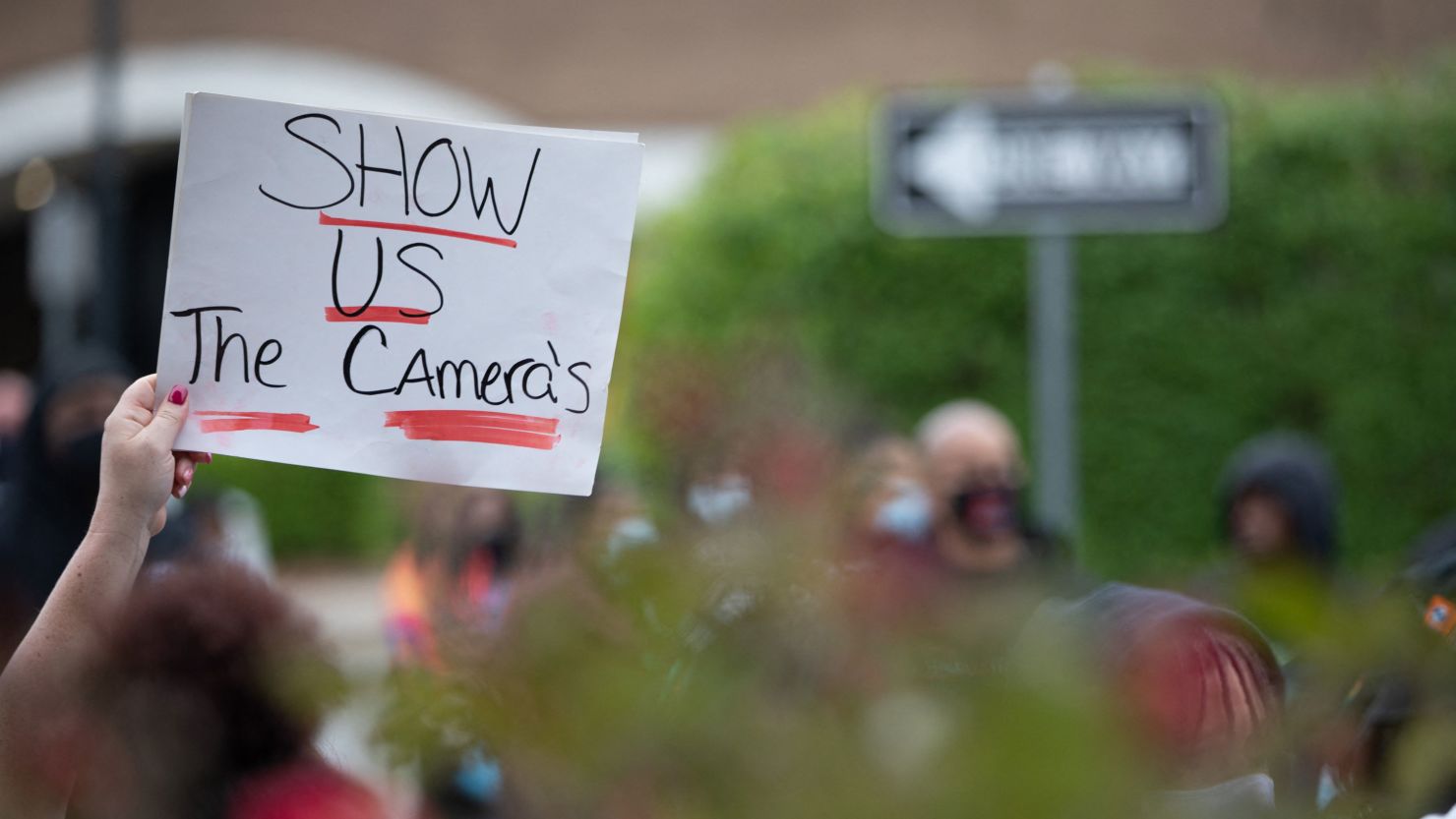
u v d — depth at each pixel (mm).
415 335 4570
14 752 3227
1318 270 21953
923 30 36125
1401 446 21953
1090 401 21922
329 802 2627
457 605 3412
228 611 3074
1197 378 21812
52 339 30859
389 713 2273
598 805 2055
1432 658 2463
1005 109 11945
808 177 22109
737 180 22500
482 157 4551
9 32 38438
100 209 29406
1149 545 21844
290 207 4594
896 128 12039
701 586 2143
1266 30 34938
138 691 3047
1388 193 21859
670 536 2221
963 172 11969
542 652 2131
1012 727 1853
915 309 21750
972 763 1849
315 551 37312
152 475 4508
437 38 37594
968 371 21766
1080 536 21281
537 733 2104
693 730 2023
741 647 2082
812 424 2479
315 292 4594
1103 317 21875
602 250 4539
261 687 2900
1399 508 22047
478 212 4555
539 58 37406
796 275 21922
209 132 4566
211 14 38094
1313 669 2512
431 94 37531
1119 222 12102
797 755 1972
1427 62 23562
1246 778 2682
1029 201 11930
